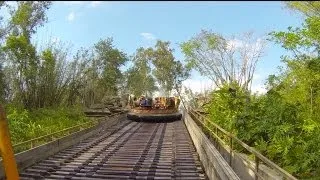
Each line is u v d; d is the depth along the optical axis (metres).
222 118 12.37
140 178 9.62
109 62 39.88
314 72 9.66
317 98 9.60
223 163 8.11
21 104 19.75
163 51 45.19
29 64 19.66
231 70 24.72
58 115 20.09
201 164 11.92
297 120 8.63
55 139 13.41
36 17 19.69
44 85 21.36
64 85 23.52
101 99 33.78
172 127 23.56
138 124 26.06
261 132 9.25
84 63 26.86
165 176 9.88
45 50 20.53
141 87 48.88
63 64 23.33
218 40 26.08
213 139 13.15
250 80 23.59
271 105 9.38
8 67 19.66
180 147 14.90
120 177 9.72
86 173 10.21
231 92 12.99
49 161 11.64
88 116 24.91
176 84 44.12
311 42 9.95
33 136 13.67
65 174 10.10
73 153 13.15
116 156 12.81
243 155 8.80
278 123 8.72
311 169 6.90
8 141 2.77
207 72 26.23
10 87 20.05
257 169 6.57
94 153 13.37
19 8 18.95
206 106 18.72
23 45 18.30
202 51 26.39
